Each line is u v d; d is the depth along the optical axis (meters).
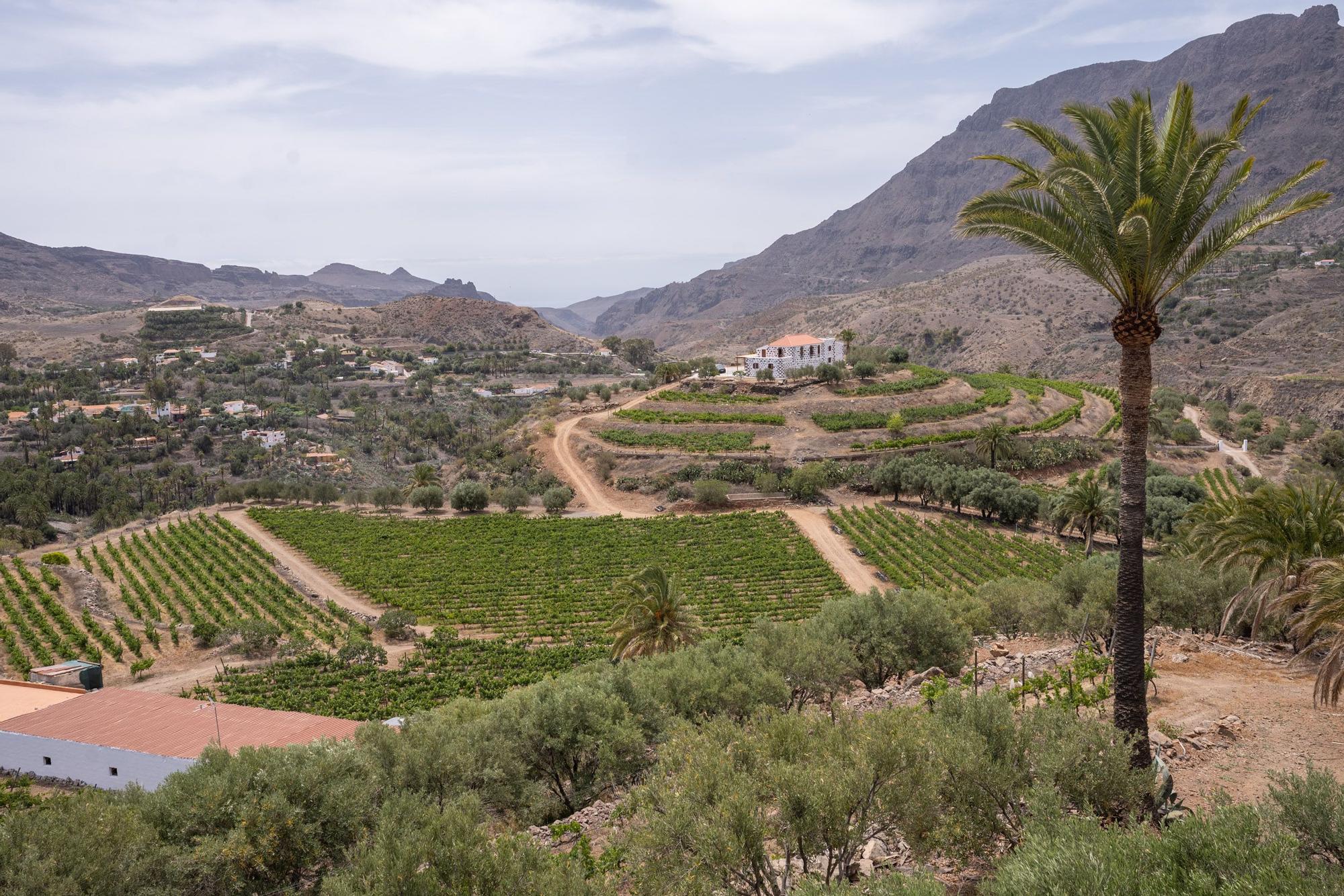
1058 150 20.14
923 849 16.91
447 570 102.06
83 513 176.38
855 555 102.69
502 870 17.42
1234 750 23.44
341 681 69.00
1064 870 13.02
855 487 130.25
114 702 49.78
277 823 22.41
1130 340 20.08
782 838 17.03
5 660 71.81
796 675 37.44
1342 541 32.25
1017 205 20.80
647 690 34.62
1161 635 37.47
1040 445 140.25
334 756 25.44
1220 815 14.27
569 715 31.17
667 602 51.06
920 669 42.62
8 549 119.31
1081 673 32.03
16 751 45.44
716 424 150.88
